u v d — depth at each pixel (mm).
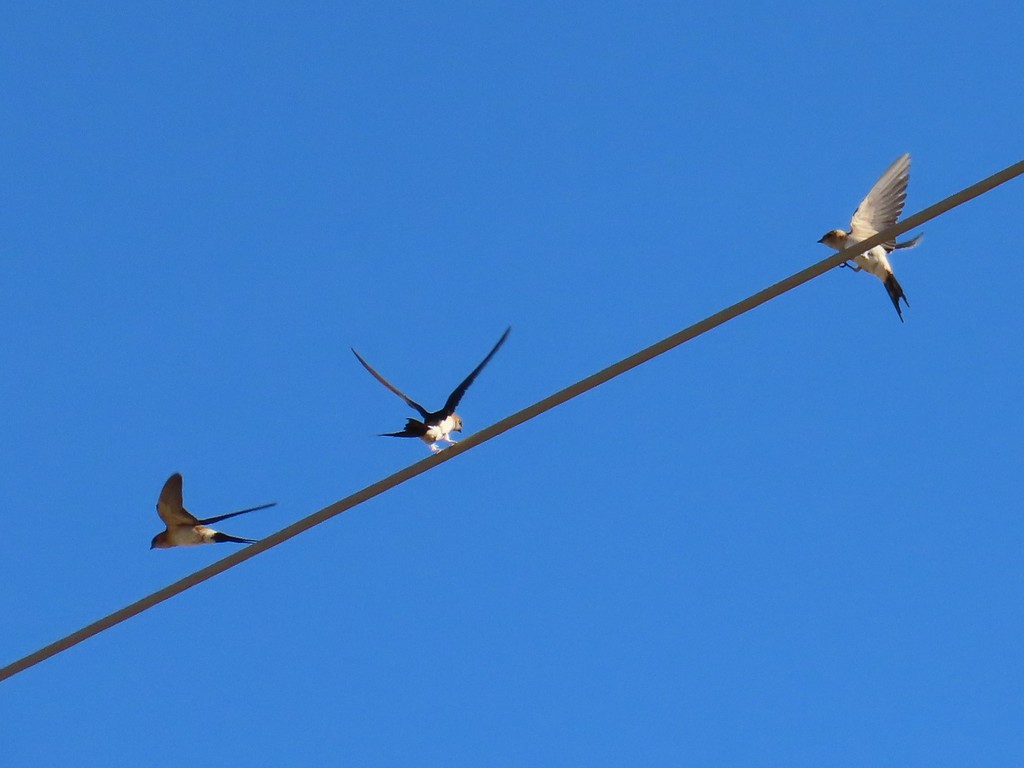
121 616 13477
